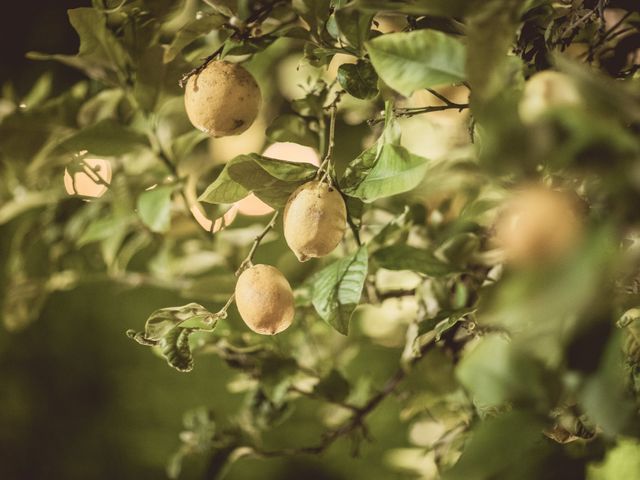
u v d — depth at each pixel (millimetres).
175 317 1174
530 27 1189
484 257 1347
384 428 2762
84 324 3852
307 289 1405
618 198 905
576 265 892
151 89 1454
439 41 1033
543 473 1038
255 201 1520
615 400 946
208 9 1507
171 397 3605
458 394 1482
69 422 3732
